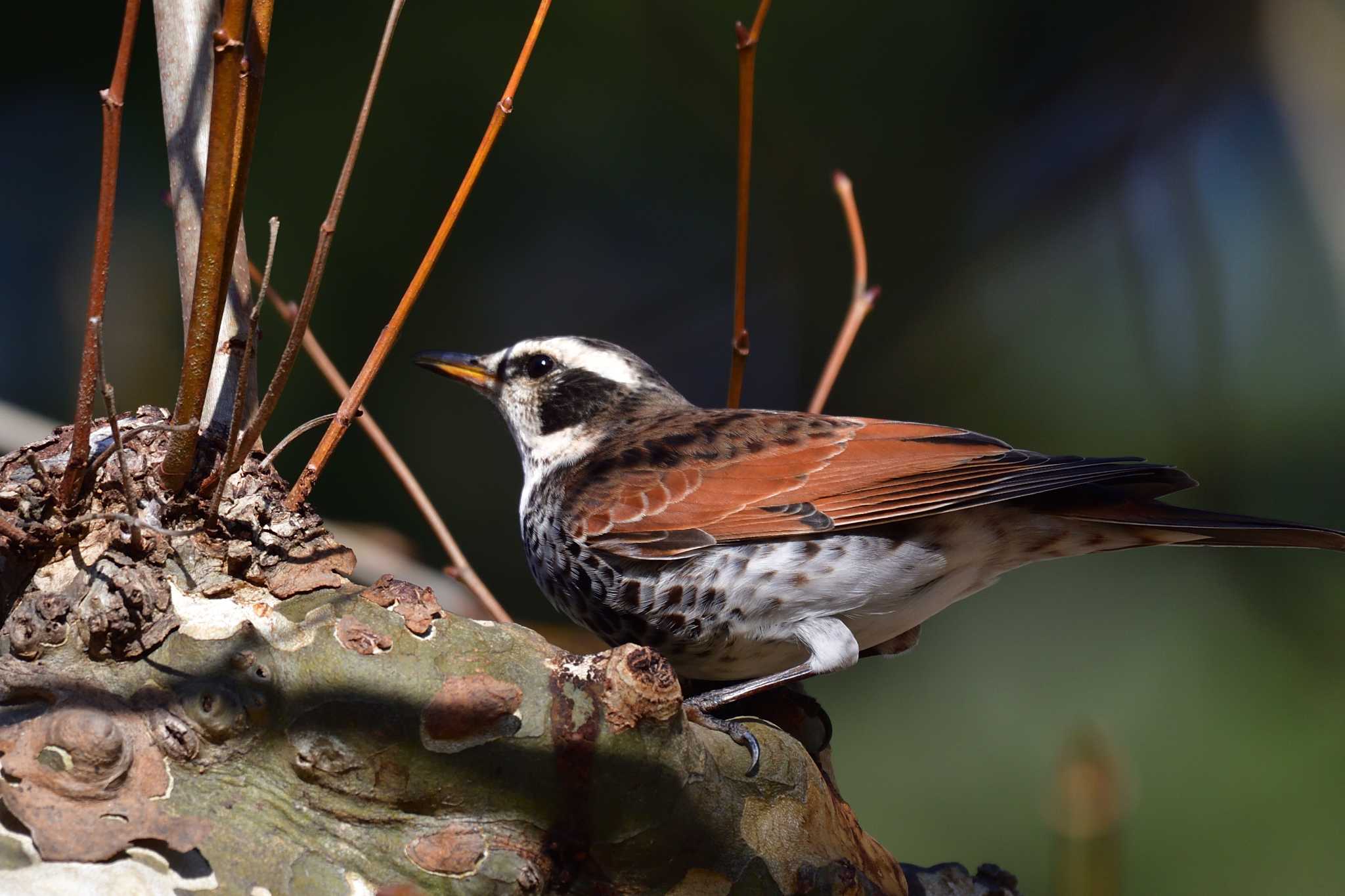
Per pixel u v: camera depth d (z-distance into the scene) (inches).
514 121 490.3
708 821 218.1
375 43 454.9
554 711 209.3
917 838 459.2
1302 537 301.9
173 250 474.6
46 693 195.3
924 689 486.6
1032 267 554.3
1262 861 430.0
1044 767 464.8
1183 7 546.3
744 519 304.5
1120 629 485.7
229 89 203.8
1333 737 450.3
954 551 309.6
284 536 217.8
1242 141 550.6
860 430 324.8
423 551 477.4
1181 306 533.3
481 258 495.5
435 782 203.5
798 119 540.1
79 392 208.8
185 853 187.6
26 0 459.5
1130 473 302.4
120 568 206.2
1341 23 546.3
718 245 552.7
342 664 204.7
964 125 551.2
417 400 484.7
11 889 175.8
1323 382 507.2
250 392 251.1
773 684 292.8
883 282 561.6
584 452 347.3
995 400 541.3
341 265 462.3
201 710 197.2
